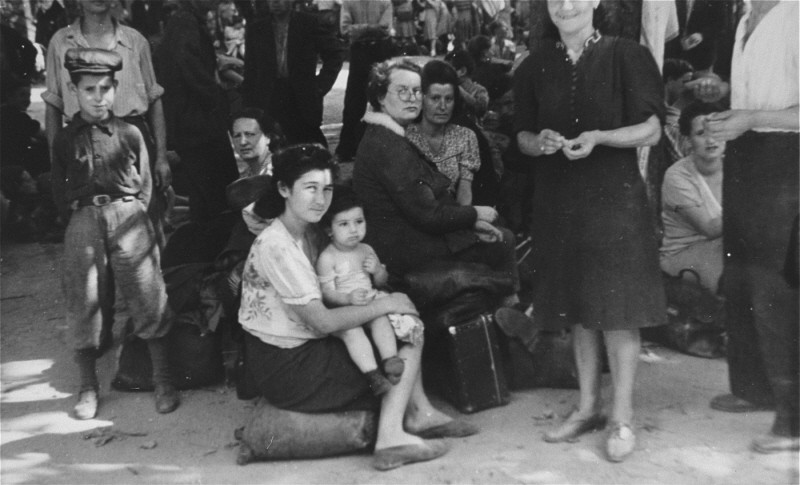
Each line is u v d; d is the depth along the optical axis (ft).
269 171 15.79
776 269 12.23
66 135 13.67
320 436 12.02
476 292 13.83
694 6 17.42
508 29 38.70
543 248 12.33
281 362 11.95
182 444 12.88
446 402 13.96
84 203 13.67
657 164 16.31
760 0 12.07
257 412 12.36
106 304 14.14
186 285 14.79
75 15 19.99
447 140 15.48
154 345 14.28
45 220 23.24
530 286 16.16
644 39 15.30
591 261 11.72
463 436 12.73
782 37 11.79
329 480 11.60
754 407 13.10
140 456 12.53
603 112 11.50
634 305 11.59
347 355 12.10
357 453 12.39
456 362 13.37
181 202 22.45
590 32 11.73
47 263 21.18
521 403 13.84
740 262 12.64
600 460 11.94
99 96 13.42
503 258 14.71
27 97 24.86
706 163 15.11
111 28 15.89
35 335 17.22
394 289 13.98
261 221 14.02
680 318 15.39
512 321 14.08
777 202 12.03
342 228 12.37
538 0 16.19
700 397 13.76
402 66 13.84
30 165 24.22
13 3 31.48
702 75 16.49
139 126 16.11
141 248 13.83
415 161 13.91
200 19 17.65
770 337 12.41
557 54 11.87
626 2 15.10
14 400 14.55
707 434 12.57
